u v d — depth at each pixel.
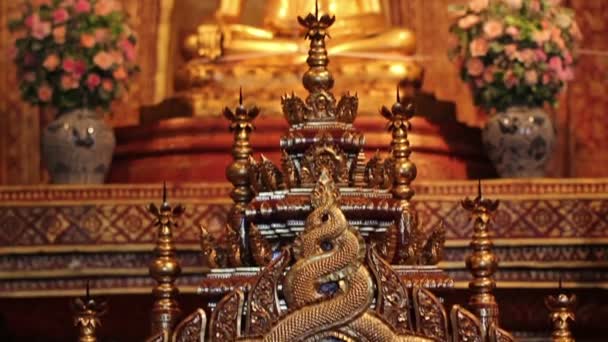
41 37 8.57
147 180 8.93
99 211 8.02
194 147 8.90
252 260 5.70
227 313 5.36
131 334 8.44
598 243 8.03
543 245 8.05
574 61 8.95
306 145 5.75
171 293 5.67
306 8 9.51
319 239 5.32
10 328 8.41
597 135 9.96
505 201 8.06
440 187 8.04
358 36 9.32
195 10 10.18
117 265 8.02
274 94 9.03
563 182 8.09
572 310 5.73
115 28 8.70
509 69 8.64
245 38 9.33
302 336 5.29
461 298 8.12
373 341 5.28
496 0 8.77
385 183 5.83
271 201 5.67
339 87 9.05
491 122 8.70
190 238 7.96
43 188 8.02
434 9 10.13
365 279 5.30
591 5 9.96
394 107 5.89
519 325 8.38
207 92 9.14
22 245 7.98
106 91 8.64
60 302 8.20
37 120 9.94
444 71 10.05
